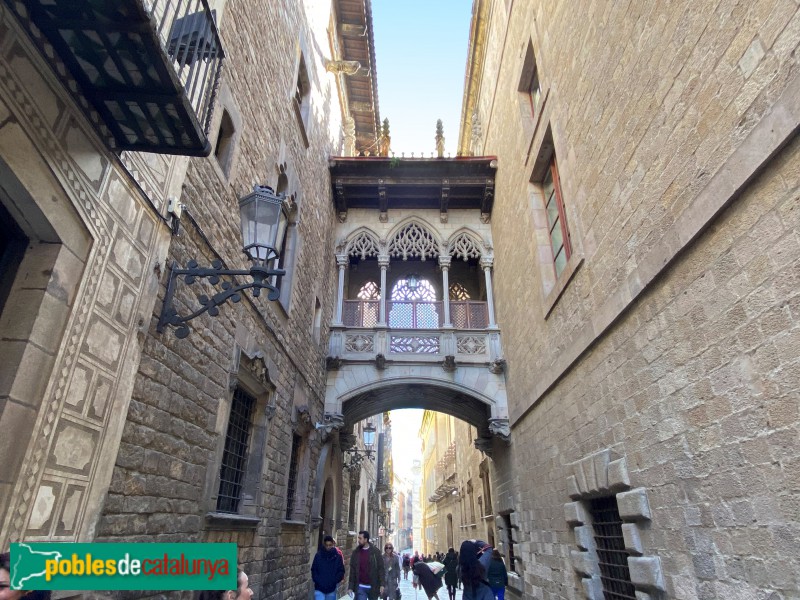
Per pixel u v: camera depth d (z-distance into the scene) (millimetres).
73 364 2998
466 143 18891
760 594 3254
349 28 14500
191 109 3148
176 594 4219
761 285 3242
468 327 12836
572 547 7172
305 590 9789
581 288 6559
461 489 23781
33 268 2883
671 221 4301
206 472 4996
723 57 3582
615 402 5574
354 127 16828
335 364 12070
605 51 5777
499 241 12656
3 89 2480
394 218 13828
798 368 2928
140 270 3766
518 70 10375
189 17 3891
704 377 3887
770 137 3055
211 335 5211
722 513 3668
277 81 7832
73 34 2643
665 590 4445
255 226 4289
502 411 11672
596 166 6020
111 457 3367
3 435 2506
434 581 10398
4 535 2438
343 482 15477
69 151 2955
